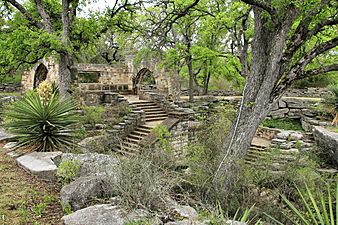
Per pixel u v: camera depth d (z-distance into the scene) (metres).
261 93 6.25
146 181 3.54
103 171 4.25
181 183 4.94
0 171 4.95
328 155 9.26
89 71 18.39
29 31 10.23
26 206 3.66
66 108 6.72
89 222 3.03
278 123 16.06
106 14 13.02
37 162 5.18
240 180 5.37
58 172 4.43
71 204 3.57
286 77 6.36
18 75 21.30
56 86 13.56
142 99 17.12
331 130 10.77
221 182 5.31
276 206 4.90
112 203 3.47
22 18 12.52
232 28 13.85
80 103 13.34
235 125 6.43
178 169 5.86
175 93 17.28
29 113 6.25
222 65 16.78
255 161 6.00
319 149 9.66
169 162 5.73
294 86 21.62
